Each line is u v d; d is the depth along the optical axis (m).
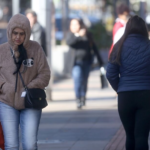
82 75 27.33
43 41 28.16
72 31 26.72
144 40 13.78
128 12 22.61
